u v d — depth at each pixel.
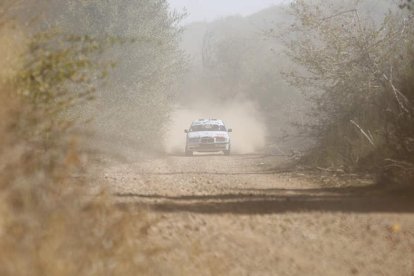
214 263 18.38
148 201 31.48
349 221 27.22
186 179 48.72
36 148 18.91
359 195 36.88
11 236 13.14
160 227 22.80
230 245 21.52
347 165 50.19
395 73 50.59
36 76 20.42
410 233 24.77
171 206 30.08
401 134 39.09
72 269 12.86
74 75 21.61
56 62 21.19
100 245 14.61
